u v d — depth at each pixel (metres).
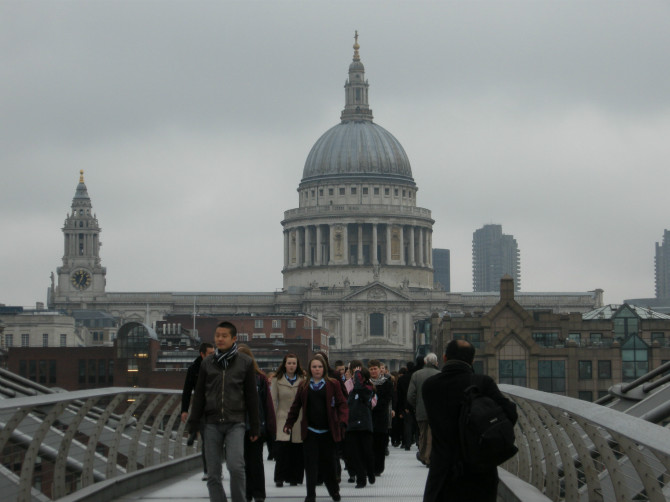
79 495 29.62
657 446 18.19
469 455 21.69
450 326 155.62
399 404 51.06
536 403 29.78
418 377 38.78
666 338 157.75
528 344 139.12
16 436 29.70
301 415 36.09
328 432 32.97
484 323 153.50
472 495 22.42
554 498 29.66
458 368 22.70
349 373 46.91
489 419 21.45
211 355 28.27
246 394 28.06
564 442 27.64
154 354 173.62
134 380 169.50
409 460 52.44
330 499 34.31
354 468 38.44
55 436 32.97
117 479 33.69
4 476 29.31
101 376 170.38
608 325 156.75
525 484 33.06
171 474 41.84
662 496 20.36
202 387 28.03
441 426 22.53
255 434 28.11
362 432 37.91
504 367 139.38
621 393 45.38
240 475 27.73
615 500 25.48
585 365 139.12
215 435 27.92
